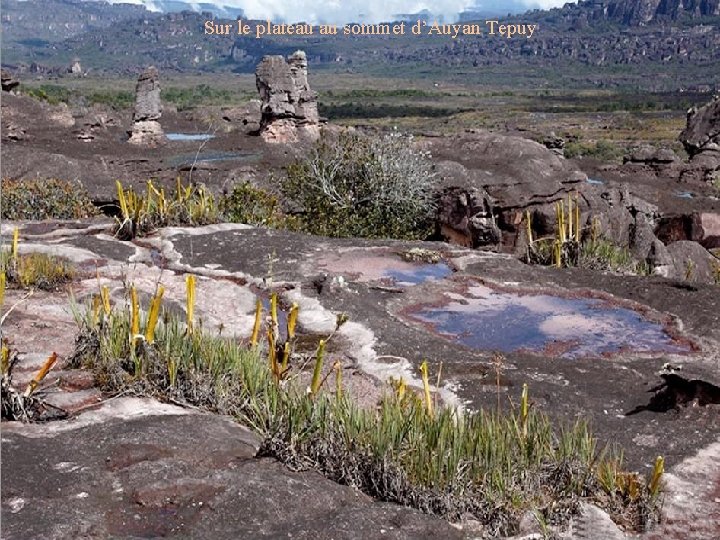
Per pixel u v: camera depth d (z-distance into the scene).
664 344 8.59
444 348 8.03
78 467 4.62
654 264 13.37
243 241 12.28
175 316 7.68
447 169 19.00
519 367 7.57
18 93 44.81
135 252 11.52
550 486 4.86
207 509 4.26
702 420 6.03
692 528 4.65
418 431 4.96
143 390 6.02
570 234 12.52
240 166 33.16
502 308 9.70
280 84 42.22
